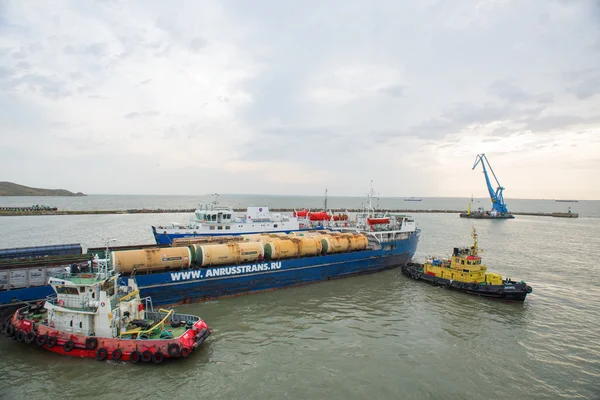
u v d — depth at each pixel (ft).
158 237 147.54
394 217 172.96
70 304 66.74
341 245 133.80
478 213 513.04
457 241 237.04
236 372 60.80
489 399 54.95
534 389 58.08
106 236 233.96
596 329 83.82
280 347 70.54
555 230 322.34
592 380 61.11
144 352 62.39
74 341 64.44
